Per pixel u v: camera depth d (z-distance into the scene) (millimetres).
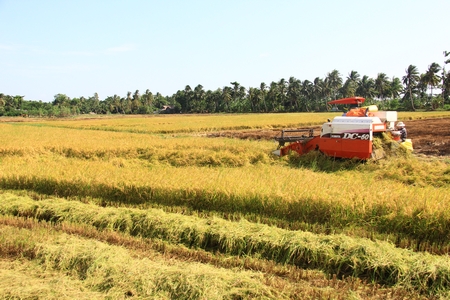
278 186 8102
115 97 143750
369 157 11312
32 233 6762
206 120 51312
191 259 5895
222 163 13539
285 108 110375
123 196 9055
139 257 5918
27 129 34219
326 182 8633
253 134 29641
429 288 4914
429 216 6254
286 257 5832
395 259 5289
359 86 92938
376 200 7016
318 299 4598
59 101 143500
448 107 77312
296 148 13492
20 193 9898
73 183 9578
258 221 7203
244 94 122625
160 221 7102
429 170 10562
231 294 4660
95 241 6281
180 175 9719
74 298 4547
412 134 24938
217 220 7055
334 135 11922
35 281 5043
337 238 6023
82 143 19453
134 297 4664
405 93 91125
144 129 35125
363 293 4824
